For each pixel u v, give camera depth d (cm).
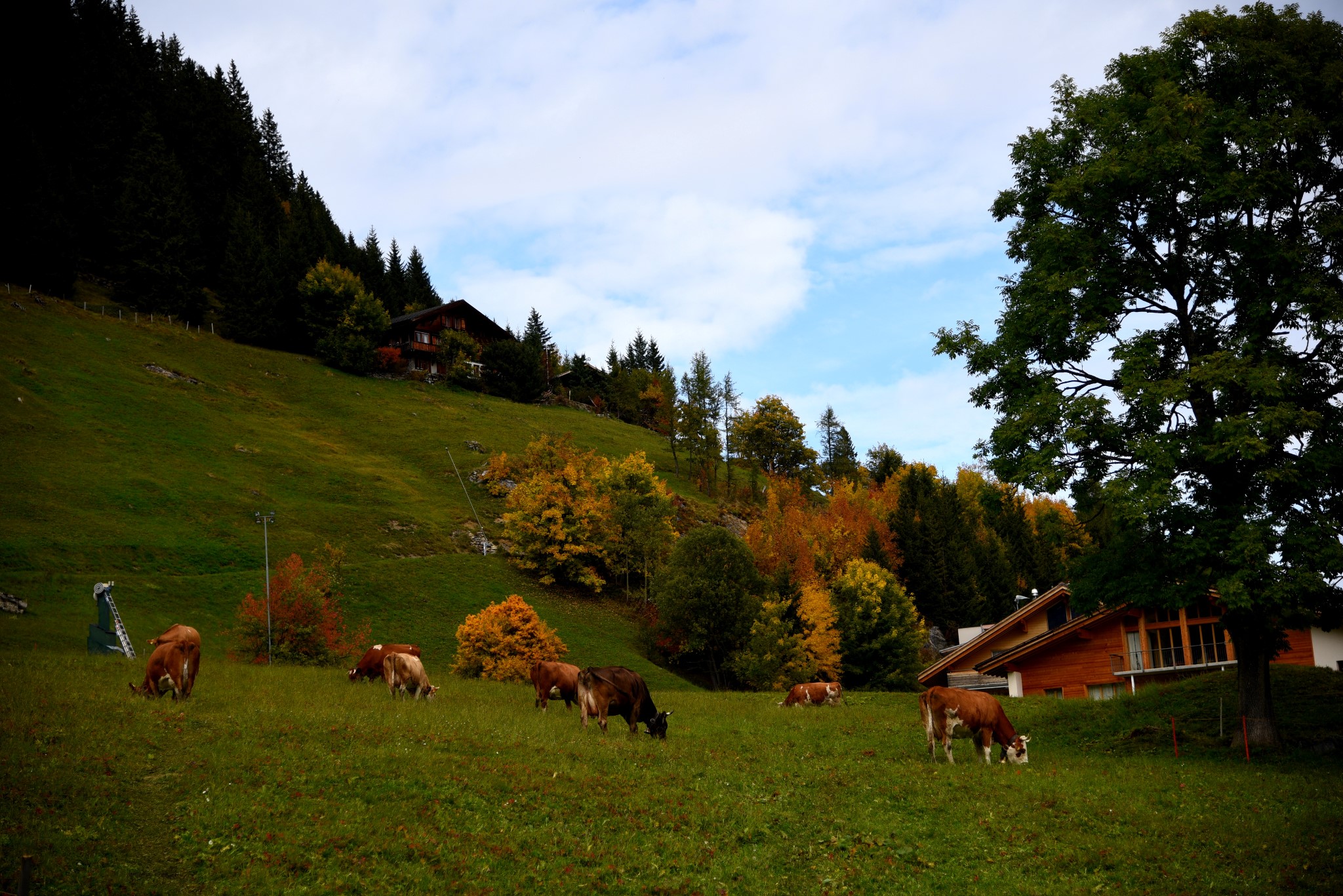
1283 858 1305
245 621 4572
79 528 6372
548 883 1183
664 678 6525
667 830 1420
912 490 10544
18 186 11675
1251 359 1820
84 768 1389
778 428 13138
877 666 6875
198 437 9200
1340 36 1984
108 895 1036
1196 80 2102
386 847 1235
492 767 1648
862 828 1470
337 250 16238
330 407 11600
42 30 14775
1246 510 1842
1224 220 2016
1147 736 2206
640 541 8419
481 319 15350
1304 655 3431
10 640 4134
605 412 15875
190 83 17575
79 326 10812
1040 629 3966
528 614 5528
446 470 10262
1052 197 2062
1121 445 1969
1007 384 2145
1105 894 1212
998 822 1497
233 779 1438
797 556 7981
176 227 13162
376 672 3195
